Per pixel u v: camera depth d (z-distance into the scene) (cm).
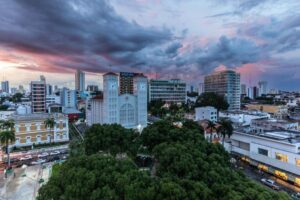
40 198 2569
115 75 9212
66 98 18500
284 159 4784
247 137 5925
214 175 2680
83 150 4809
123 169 2788
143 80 10119
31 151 6562
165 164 3159
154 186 2417
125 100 9650
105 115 9125
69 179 2595
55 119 7700
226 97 16550
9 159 5631
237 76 17088
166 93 18288
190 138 4356
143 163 5116
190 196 2330
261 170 5250
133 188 2330
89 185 2425
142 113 10131
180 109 13750
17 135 6969
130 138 5228
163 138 4594
